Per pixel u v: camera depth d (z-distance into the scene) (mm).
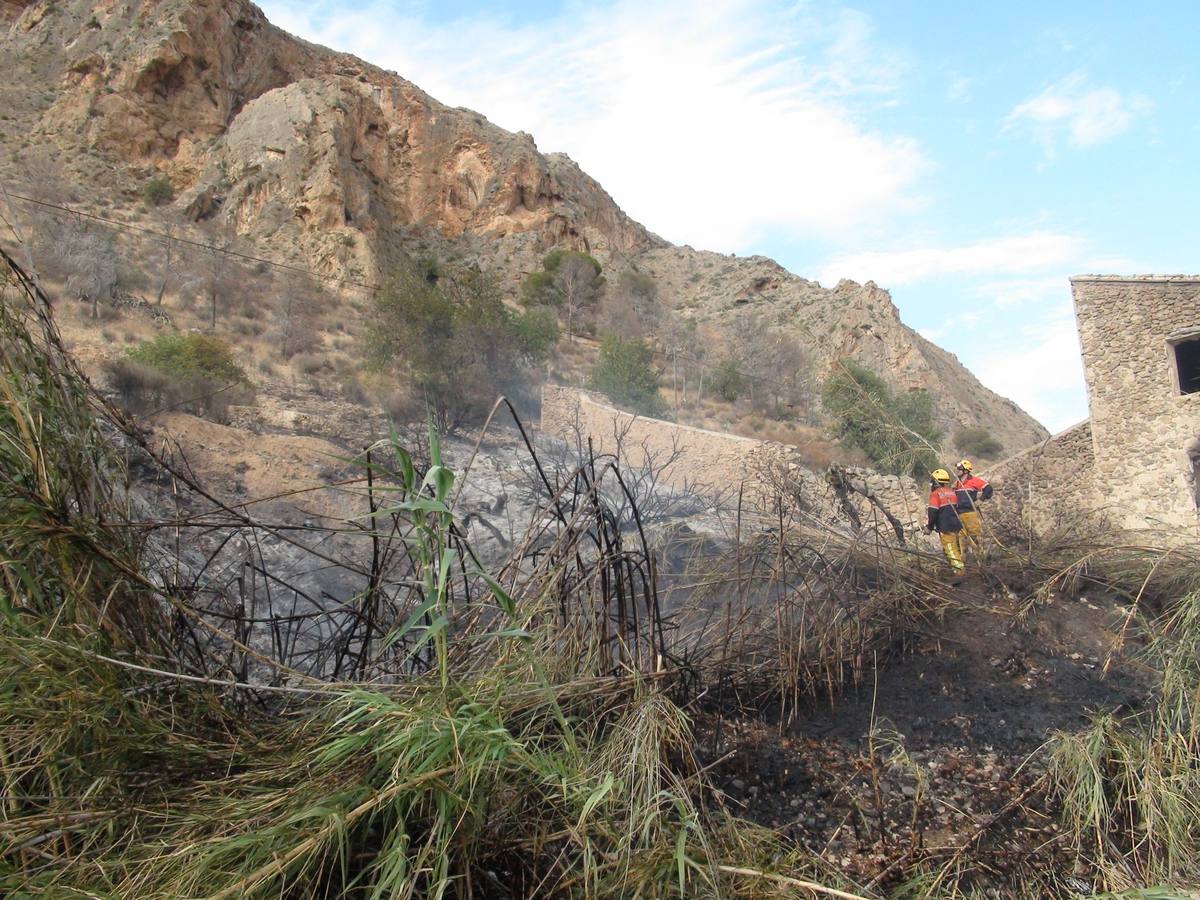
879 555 5910
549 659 3789
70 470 3225
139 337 23953
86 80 55125
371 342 25391
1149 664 5309
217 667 3668
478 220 72188
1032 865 3785
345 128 58531
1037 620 5816
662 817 3049
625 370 32594
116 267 27594
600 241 76812
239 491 10969
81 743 2760
